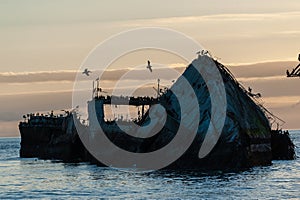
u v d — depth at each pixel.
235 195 190.50
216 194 192.38
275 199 184.25
